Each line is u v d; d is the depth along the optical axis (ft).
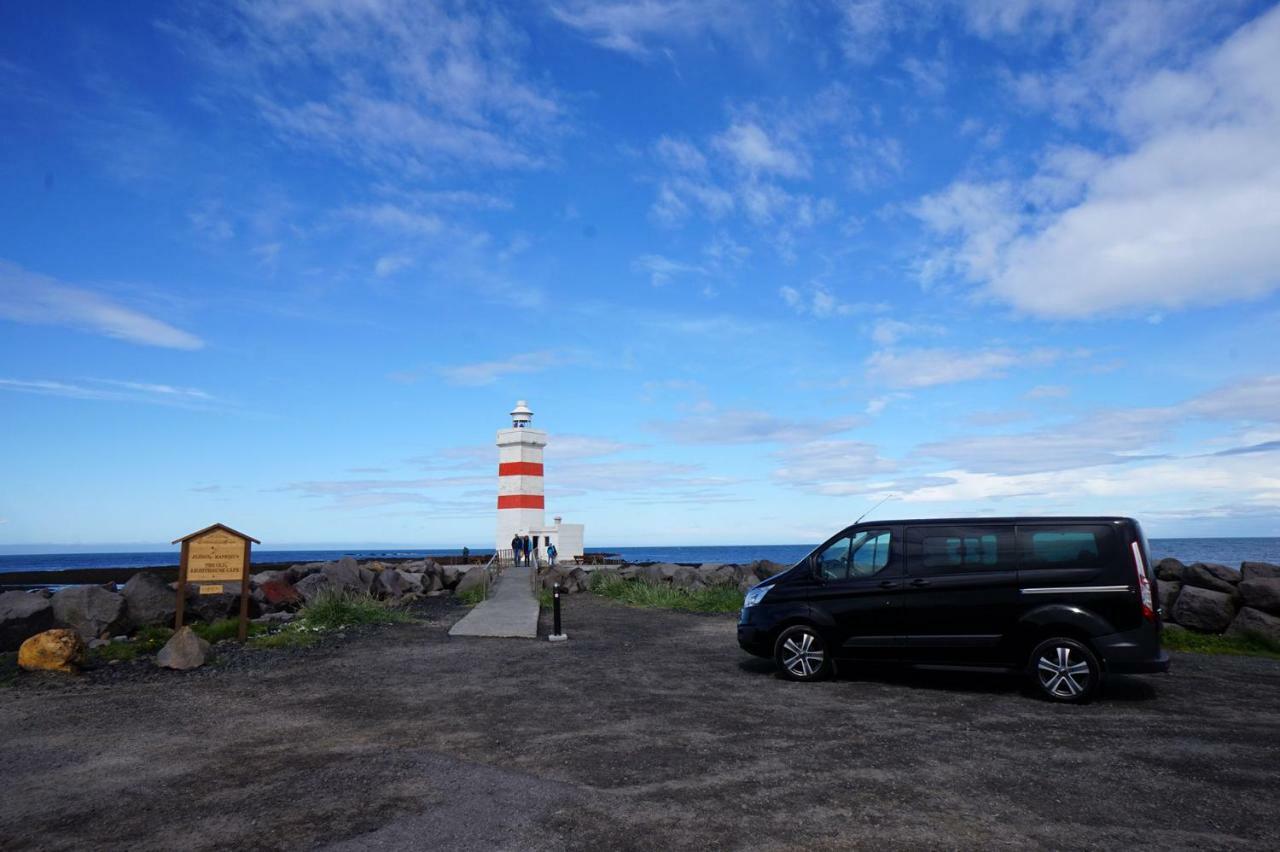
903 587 33.04
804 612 34.40
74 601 44.70
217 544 45.27
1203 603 47.09
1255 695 31.42
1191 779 20.36
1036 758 22.22
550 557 108.58
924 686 33.14
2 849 16.01
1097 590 30.45
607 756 22.38
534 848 15.78
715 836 16.40
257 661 38.65
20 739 24.44
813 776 20.49
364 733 25.14
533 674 35.70
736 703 29.66
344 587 67.82
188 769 21.33
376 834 16.57
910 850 15.76
